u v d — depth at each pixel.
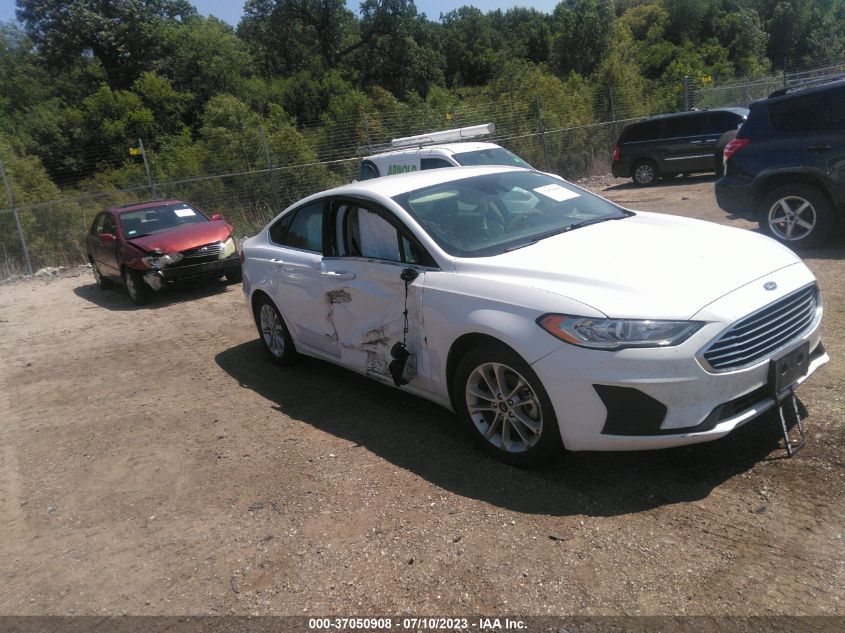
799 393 3.99
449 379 3.86
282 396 5.25
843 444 3.37
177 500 3.81
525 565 2.83
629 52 39.31
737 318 3.04
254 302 5.95
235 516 3.54
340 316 4.66
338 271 4.57
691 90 23.36
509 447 3.62
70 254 14.88
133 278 9.82
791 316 3.32
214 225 10.45
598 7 41.91
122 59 43.75
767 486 3.15
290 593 2.86
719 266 3.40
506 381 3.57
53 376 6.72
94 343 7.93
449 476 3.64
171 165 18.45
